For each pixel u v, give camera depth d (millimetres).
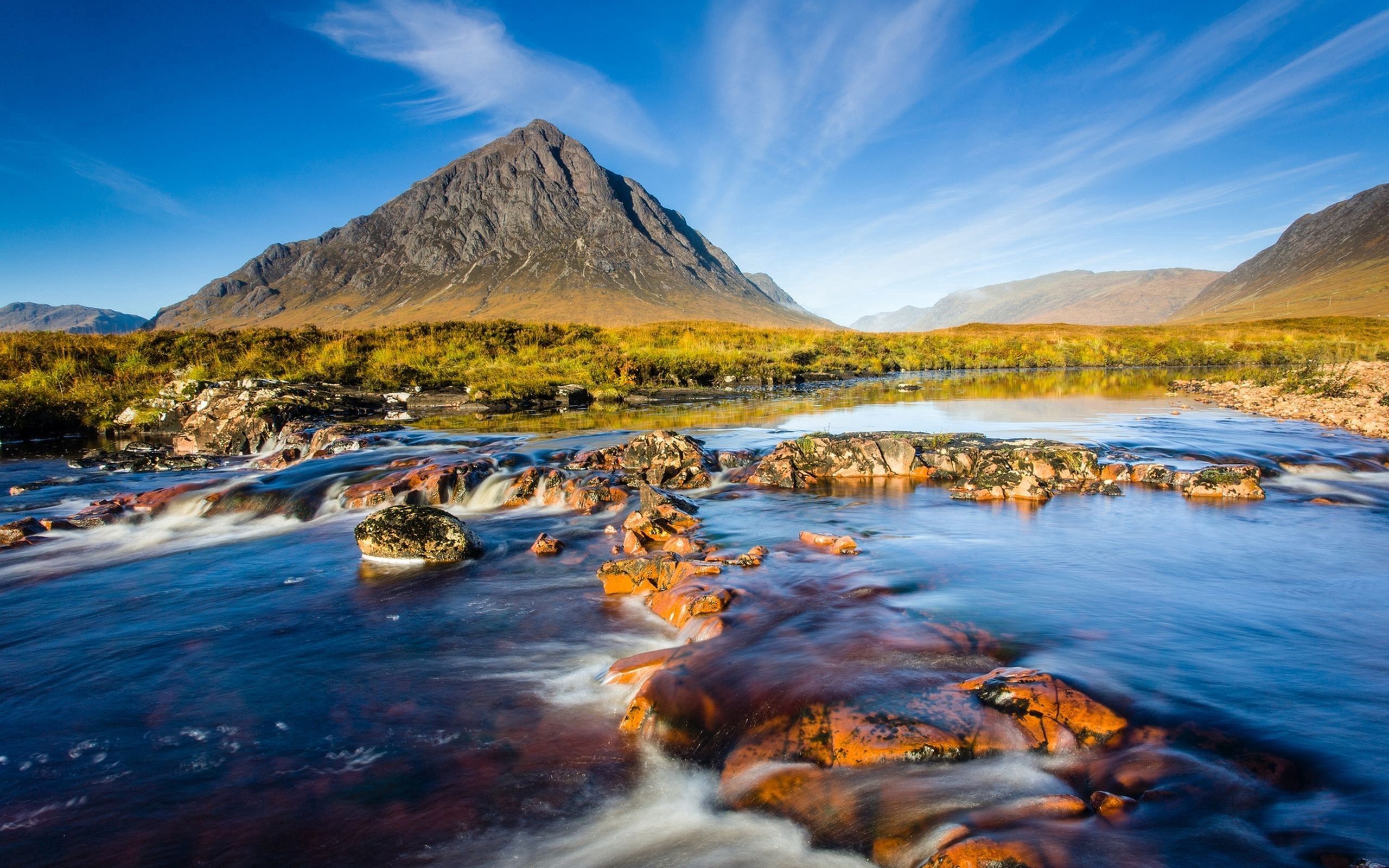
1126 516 11023
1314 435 18078
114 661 6918
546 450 17125
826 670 5434
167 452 21594
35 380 27953
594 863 3865
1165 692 4977
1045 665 5422
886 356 60062
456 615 7930
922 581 7844
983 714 4625
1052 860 3244
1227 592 7418
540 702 5832
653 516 11109
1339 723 4531
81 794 4711
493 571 9539
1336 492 12383
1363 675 5289
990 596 7297
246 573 9852
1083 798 3896
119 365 32219
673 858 3854
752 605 7121
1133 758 4160
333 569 9961
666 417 26188
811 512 11758
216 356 34781
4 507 14086
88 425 25953
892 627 6352
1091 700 4688
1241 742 4289
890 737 4414
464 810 4406
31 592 9109
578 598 8344
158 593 9008
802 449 15141
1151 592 7418
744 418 25234
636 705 5355
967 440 15562
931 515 11406
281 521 12812
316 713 5754
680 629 7102
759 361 47688
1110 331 91688
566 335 53375
